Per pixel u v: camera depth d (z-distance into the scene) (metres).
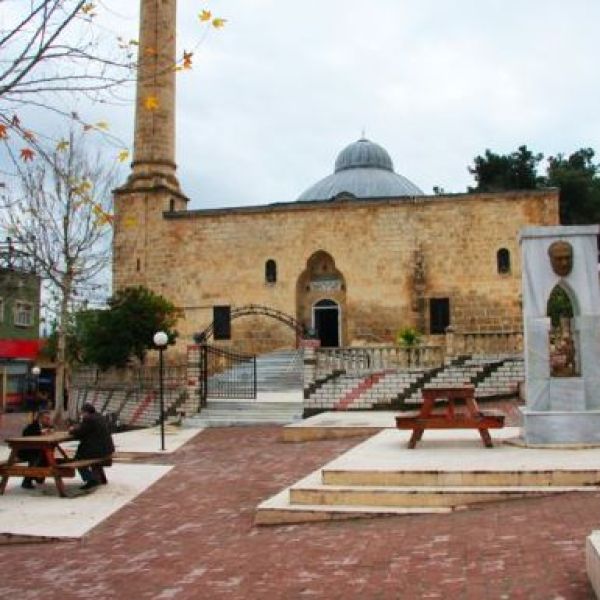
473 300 34.44
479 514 8.60
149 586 7.36
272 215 37.19
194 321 37.28
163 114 39.22
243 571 7.51
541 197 34.31
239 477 13.72
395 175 48.97
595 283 12.25
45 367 45.75
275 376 29.92
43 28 6.63
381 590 6.37
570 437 11.78
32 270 28.23
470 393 12.30
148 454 17.50
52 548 9.41
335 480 9.91
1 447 21.59
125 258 38.31
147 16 37.97
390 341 35.03
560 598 5.59
